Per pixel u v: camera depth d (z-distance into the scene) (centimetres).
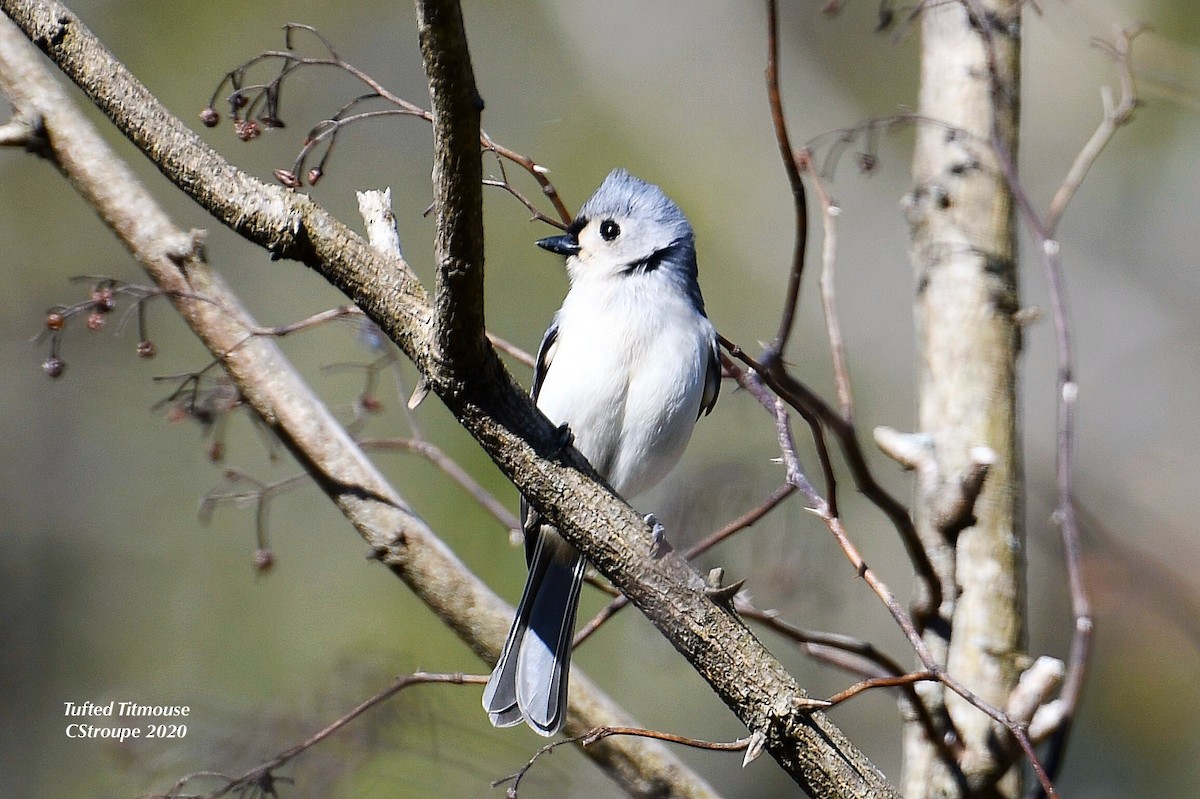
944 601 604
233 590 1230
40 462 1337
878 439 659
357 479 657
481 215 471
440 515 1112
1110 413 1534
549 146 1656
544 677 644
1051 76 1650
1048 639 1336
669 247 787
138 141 518
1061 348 639
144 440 1340
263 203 514
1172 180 1641
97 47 520
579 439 756
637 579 526
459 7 436
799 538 812
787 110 1714
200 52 1484
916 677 500
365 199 544
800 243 558
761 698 509
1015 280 714
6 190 1434
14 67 641
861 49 1734
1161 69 1306
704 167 1678
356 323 735
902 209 754
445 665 1091
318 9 1483
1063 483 627
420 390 533
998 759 604
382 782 837
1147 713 1300
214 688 1179
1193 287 1612
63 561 1306
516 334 1306
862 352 1552
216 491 1015
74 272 1429
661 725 1198
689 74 1723
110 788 958
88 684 1256
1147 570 1027
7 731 1250
